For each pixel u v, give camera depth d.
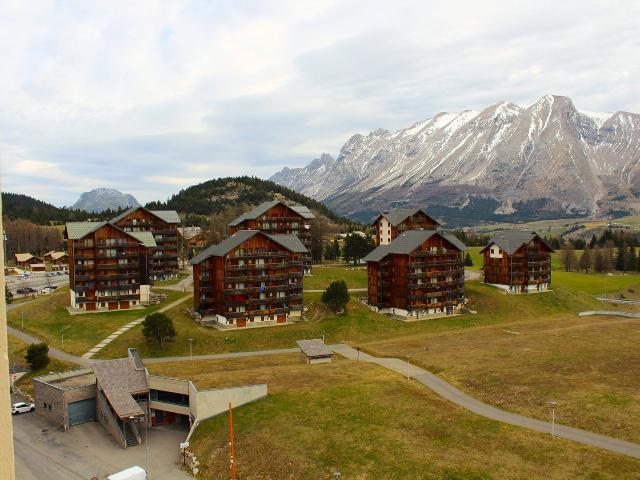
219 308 125.31
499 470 57.09
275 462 62.62
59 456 70.06
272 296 127.06
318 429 68.31
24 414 85.38
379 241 187.12
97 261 130.88
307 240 179.75
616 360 89.69
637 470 54.59
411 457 60.78
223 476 62.59
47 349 98.94
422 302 137.62
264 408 75.06
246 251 124.06
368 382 83.31
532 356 94.19
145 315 124.94
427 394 78.56
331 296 130.00
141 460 68.81
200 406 74.44
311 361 96.19
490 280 167.25
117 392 78.19
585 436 62.84
